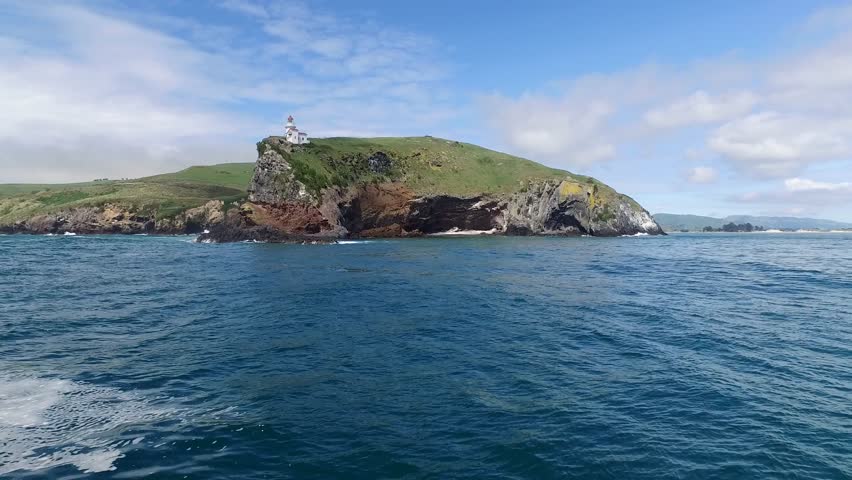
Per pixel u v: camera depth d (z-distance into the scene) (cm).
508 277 3516
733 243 10781
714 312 2181
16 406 1055
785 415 1034
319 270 3950
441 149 13938
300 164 9706
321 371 1339
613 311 2211
